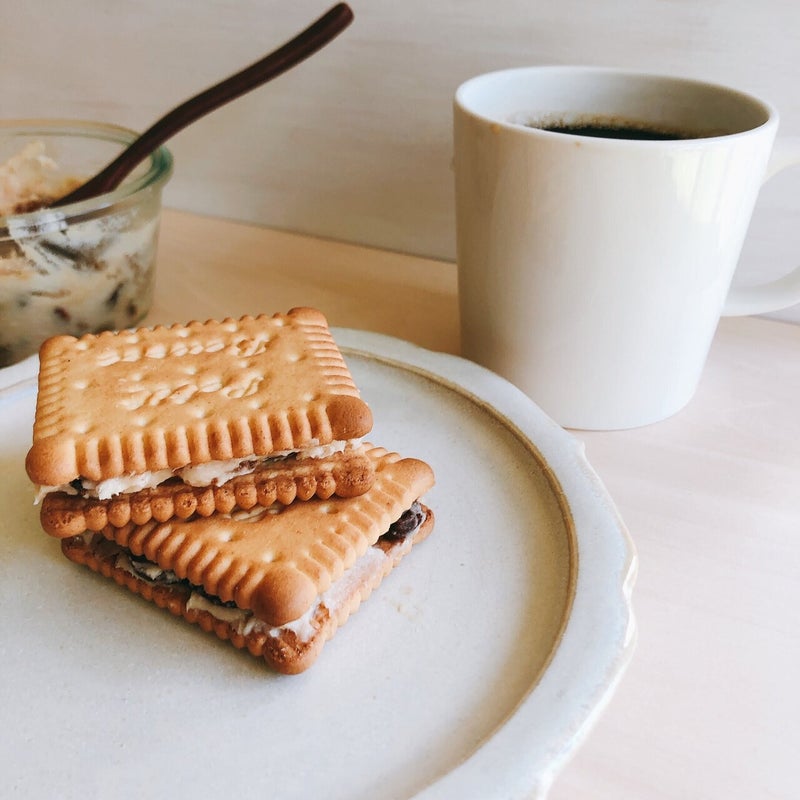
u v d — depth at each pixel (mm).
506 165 248
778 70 289
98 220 305
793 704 219
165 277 351
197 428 234
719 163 240
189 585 236
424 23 317
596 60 305
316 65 338
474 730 210
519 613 231
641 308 259
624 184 240
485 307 275
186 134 371
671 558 247
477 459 266
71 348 258
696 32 291
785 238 312
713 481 268
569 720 204
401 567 242
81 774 207
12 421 280
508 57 313
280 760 208
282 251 366
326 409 238
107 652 228
